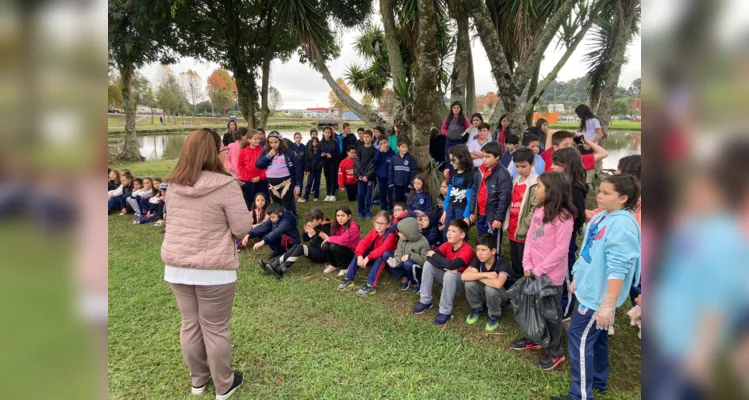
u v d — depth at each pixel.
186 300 2.22
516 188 3.46
